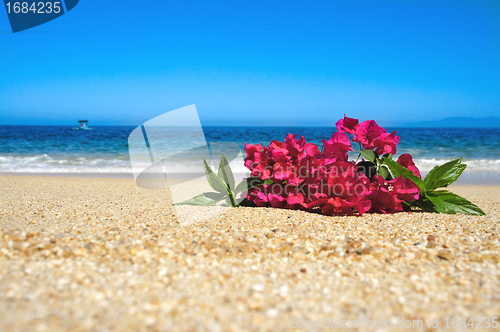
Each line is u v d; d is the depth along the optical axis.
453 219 2.91
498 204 4.25
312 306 1.40
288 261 1.90
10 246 1.90
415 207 3.49
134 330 1.19
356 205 2.95
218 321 1.27
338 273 1.74
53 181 6.73
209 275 1.69
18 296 1.37
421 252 2.02
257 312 1.35
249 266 1.82
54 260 1.77
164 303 1.39
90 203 3.63
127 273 1.66
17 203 3.52
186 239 2.20
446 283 1.62
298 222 2.71
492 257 1.92
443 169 3.29
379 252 2.00
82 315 1.26
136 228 2.46
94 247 1.95
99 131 32.28
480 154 16.95
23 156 14.70
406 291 1.54
